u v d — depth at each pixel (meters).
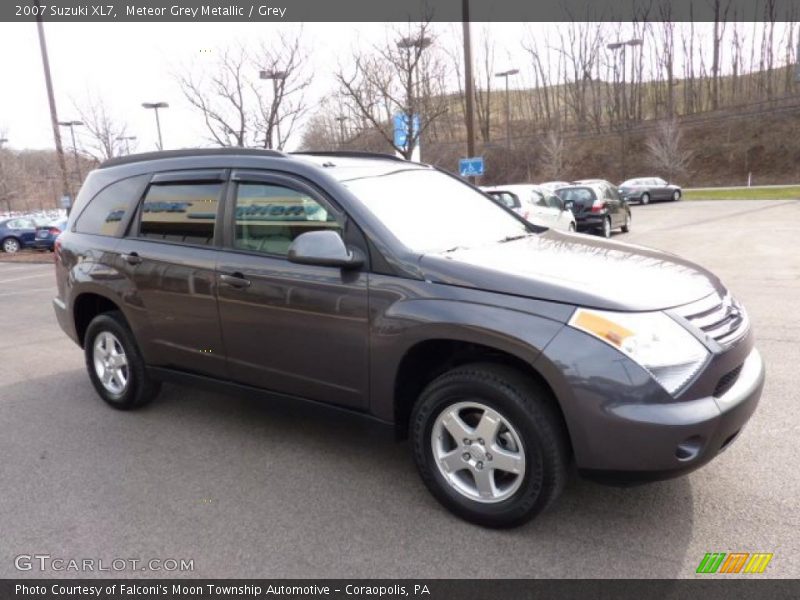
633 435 2.67
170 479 3.73
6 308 10.74
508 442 2.99
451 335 3.01
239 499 3.46
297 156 3.91
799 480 3.37
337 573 2.80
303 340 3.59
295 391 3.76
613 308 2.78
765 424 4.07
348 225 3.46
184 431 4.46
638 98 61.75
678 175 51.69
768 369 5.16
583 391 2.71
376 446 4.09
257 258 3.78
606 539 2.95
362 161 4.16
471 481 3.18
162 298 4.27
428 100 13.26
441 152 31.50
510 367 2.99
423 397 3.20
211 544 3.06
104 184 4.91
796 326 6.51
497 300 2.96
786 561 2.73
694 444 2.72
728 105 58.16
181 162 4.35
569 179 55.81
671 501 3.24
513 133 64.44
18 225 23.58
